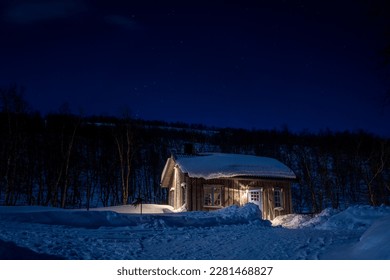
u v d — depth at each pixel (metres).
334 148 58.81
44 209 18.75
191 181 27.16
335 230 13.81
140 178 58.62
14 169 36.25
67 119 40.88
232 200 27.45
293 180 28.42
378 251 7.71
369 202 45.84
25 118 37.62
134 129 41.03
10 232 11.93
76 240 11.32
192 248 10.94
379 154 47.38
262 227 16.52
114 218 15.70
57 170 43.78
